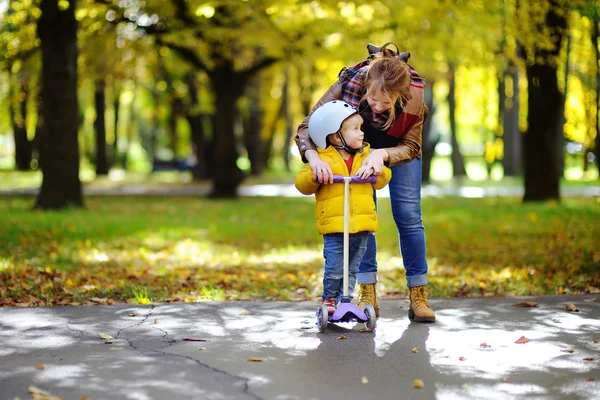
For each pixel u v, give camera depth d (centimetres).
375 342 470
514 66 1853
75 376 391
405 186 537
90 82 2317
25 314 543
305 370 408
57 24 1537
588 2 1204
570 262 826
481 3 1489
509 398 365
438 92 3756
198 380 387
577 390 377
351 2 1552
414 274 542
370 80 487
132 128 4969
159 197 2150
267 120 4197
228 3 1516
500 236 1152
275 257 959
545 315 550
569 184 2767
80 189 1580
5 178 3356
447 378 396
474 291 685
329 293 510
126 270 803
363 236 507
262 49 2106
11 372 397
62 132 1550
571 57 2550
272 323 522
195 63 2041
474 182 3122
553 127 1742
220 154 2117
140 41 1909
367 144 506
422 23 1545
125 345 457
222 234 1205
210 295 657
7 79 2288
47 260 848
